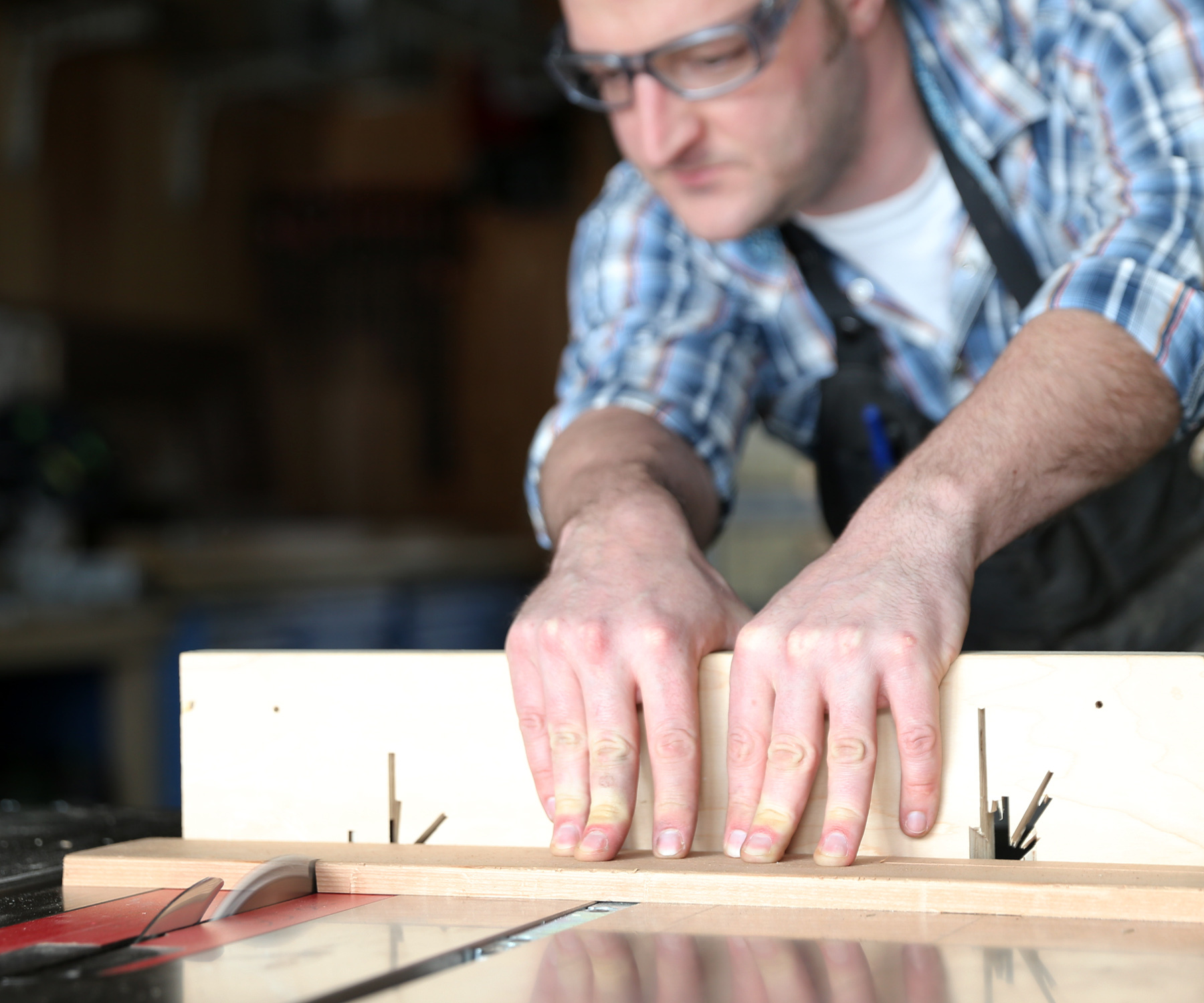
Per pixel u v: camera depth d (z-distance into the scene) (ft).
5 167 9.91
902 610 2.19
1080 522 3.96
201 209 12.04
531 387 14.11
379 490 13.99
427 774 2.51
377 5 8.98
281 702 2.59
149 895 2.28
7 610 7.48
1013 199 3.63
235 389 12.84
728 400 3.81
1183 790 2.12
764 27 3.03
